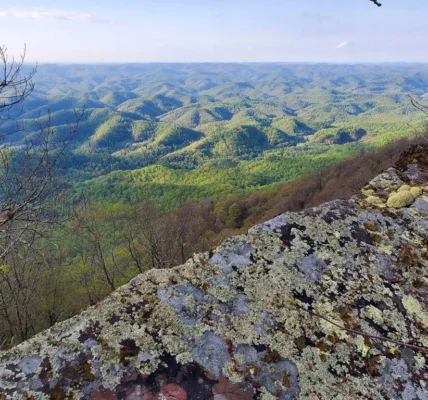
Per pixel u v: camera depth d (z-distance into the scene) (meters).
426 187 3.64
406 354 2.17
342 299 2.40
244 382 1.85
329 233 2.89
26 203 4.13
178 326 2.03
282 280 2.45
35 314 14.13
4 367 1.74
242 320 2.15
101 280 17.69
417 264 2.78
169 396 1.72
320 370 1.99
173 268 2.45
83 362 1.79
